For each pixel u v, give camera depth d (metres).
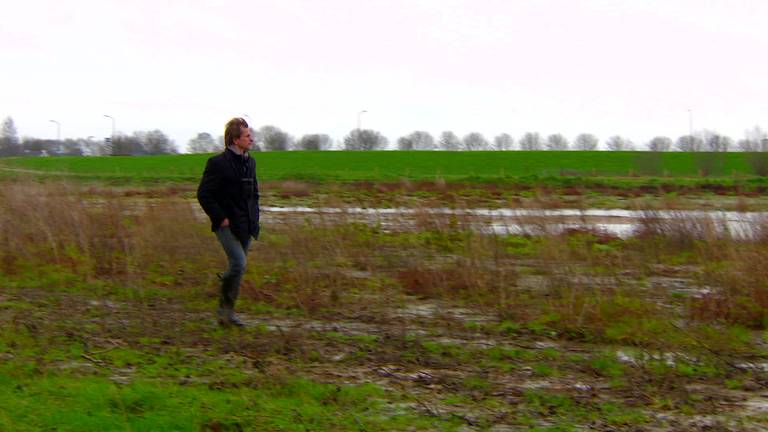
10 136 98.19
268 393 6.25
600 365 7.32
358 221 12.80
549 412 6.05
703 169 49.88
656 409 6.20
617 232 17.66
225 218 8.28
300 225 12.06
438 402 6.24
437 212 13.03
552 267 10.14
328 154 70.19
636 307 8.81
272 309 9.58
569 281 9.66
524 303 9.48
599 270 10.31
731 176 42.59
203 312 9.40
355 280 10.64
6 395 5.92
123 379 6.62
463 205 13.90
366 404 6.09
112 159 67.56
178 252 11.83
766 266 9.84
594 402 6.32
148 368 6.90
